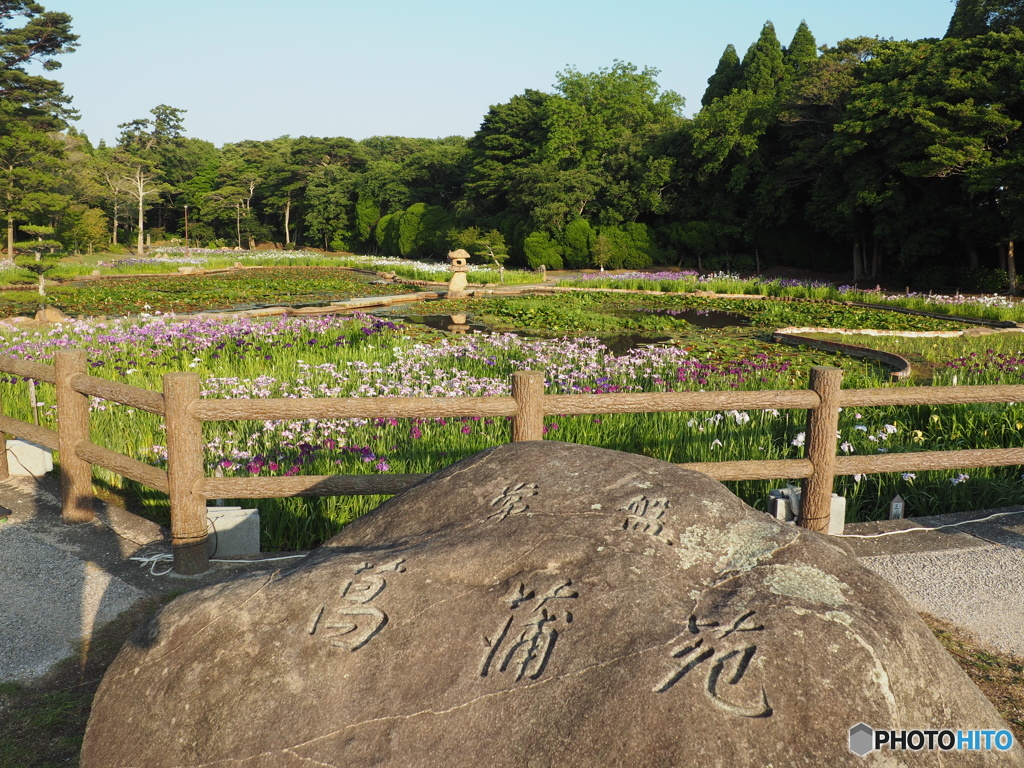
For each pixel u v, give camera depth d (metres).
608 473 2.70
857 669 1.99
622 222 42.06
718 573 2.28
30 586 4.05
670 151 40.47
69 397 4.82
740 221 38.66
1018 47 24.70
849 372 10.35
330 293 24.92
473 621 2.22
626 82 48.97
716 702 1.91
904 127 27.19
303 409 4.11
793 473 4.47
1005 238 26.31
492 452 2.93
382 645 2.23
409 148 76.12
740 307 21.05
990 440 6.38
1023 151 23.64
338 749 2.07
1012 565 4.27
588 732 1.91
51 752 2.79
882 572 4.20
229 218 75.94
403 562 2.45
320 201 66.62
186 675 2.34
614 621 2.11
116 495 5.70
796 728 1.89
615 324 16.64
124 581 4.11
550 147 45.84
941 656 2.16
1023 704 3.03
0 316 17.19
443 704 2.06
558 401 4.21
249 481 4.18
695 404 4.29
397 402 4.12
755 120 36.09
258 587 2.53
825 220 32.62
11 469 5.89
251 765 2.12
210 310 18.94
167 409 4.08
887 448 6.16
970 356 10.97
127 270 37.53
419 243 53.62
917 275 29.53
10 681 3.23
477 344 11.08
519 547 2.39
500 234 44.88
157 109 82.06
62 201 45.97
